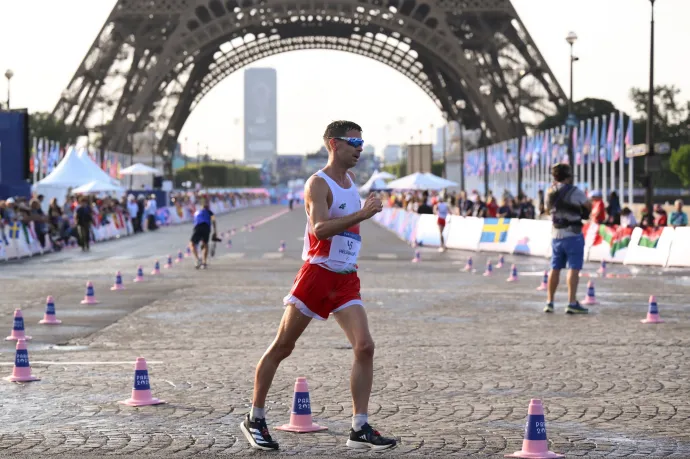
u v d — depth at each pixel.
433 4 104.19
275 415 12.20
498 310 24.27
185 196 109.88
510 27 105.94
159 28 106.81
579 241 23.39
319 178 10.38
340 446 10.55
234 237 66.38
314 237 10.43
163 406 12.76
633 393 13.69
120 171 101.88
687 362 16.39
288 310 10.48
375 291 29.30
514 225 49.31
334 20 123.19
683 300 26.50
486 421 11.91
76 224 53.88
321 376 14.99
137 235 72.25
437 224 55.25
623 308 24.64
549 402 13.08
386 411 12.52
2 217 47.06
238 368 15.78
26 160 53.94
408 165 116.31
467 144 135.25
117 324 21.66
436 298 27.22
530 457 9.97
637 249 41.16
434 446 10.61
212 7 108.00
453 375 15.17
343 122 10.46
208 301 26.50
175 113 127.19
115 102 106.00
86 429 11.44
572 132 76.06
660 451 10.40
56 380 14.70
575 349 17.86
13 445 10.65
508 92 105.81
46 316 21.86
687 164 151.12
